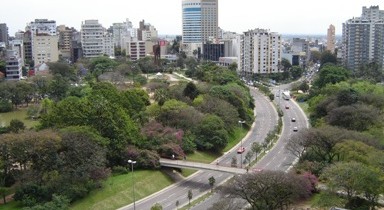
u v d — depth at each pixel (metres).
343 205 132.25
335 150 161.12
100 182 154.12
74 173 148.25
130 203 152.38
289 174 138.38
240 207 134.62
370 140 169.12
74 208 142.12
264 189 131.75
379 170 135.62
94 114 176.25
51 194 141.38
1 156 146.62
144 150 177.50
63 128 166.12
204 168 172.75
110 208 147.50
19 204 140.75
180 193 160.75
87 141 156.62
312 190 145.25
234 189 132.75
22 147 146.50
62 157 149.62
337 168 135.12
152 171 173.62
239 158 199.50
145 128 197.50
